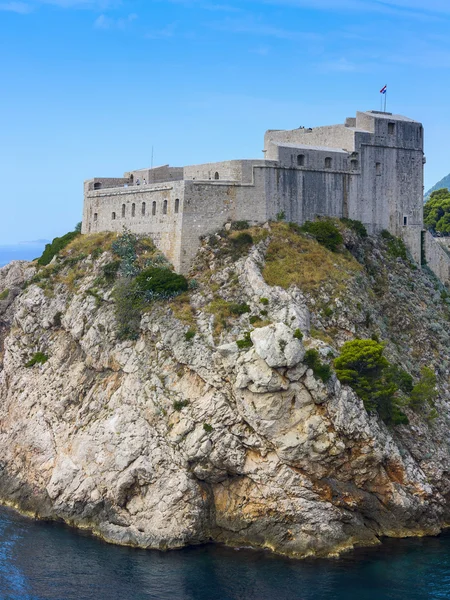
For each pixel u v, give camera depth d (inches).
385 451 3754.9
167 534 3698.3
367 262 4729.3
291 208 4598.9
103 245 4845.0
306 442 3622.0
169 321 4084.6
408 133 5049.2
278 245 4389.8
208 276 4286.4
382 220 4958.2
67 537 3826.3
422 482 3858.3
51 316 4660.4
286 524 3656.5
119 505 3865.7
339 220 4744.1
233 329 3944.4
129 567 3499.0
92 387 4266.7
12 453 4411.9
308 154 4658.0
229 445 3708.2
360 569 3469.5
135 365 4089.6
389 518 3831.2
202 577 3400.6
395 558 3577.8
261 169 4515.3
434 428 4094.5
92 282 4601.4
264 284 4111.7
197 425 3764.8
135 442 3870.6
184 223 4429.1
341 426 3649.1
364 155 4867.1
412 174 5073.8
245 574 3425.2
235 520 3735.2
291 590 3284.9
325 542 3619.6
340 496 3715.6
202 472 3747.5
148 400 3937.0
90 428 4062.5
